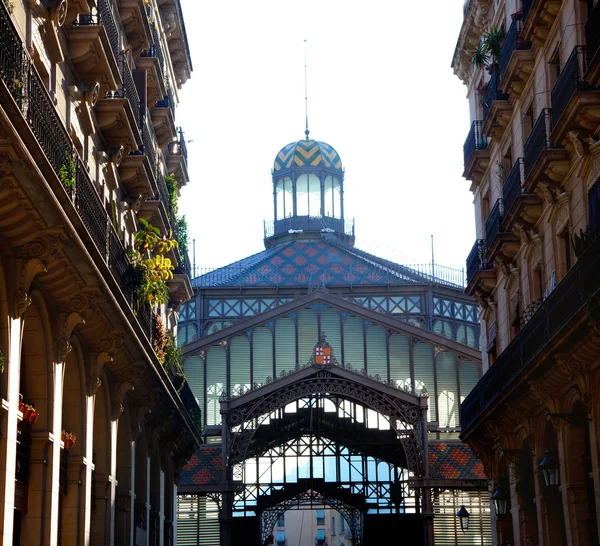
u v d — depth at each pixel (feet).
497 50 108.99
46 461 67.51
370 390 156.97
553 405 86.48
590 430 78.07
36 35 67.51
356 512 187.01
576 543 84.17
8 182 52.49
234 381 169.27
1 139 49.06
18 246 58.59
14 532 65.72
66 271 64.59
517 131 103.65
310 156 217.77
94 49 78.43
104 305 72.95
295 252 199.62
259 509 162.40
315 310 172.35
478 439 117.60
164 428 115.75
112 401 88.02
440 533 163.53
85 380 77.97
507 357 97.76
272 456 170.09
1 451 57.21
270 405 156.15
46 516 66.90
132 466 97.30
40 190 53.78
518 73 98.48
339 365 156.76
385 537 161.89
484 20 119.55
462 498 165.07
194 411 134.31
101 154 88.43
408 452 156.15
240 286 186.29
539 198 92.89
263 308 185.88
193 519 162.20
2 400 56.65
